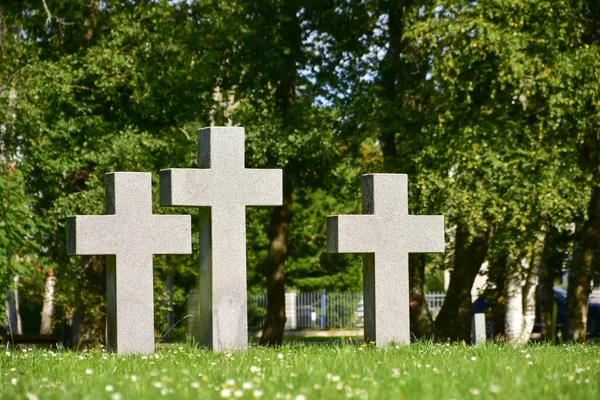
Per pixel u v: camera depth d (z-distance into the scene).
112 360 10.84
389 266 14.02
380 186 14.02
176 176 13.23
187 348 12.83
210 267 13.43
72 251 13.14
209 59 24.38
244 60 25.09
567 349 12.92
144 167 22.86
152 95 23.66
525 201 21.95
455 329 26.75
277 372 8.65
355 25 25.62
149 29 24.31
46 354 11.75
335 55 25.72
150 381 8.20
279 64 25.02
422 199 22.30
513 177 21.97
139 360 10.88
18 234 16.28
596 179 23.77
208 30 24.64
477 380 8.16
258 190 13.63
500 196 22.11
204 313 13.61
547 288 28.03
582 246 23.81
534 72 22.02
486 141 22.11
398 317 14.04
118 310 13.09
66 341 27.30
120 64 22.94
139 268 13.23
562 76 21.75
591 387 7.69
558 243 27.36
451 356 11.14
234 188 13.50
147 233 13.28
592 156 23.89
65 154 22.67
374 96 24.06
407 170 23.69
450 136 22.28
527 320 25.62
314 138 23.88
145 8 24.14
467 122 22.52
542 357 10.95
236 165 13.52
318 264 45.91
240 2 25.14
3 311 16.31
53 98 22.33
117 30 23.53
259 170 13.63
